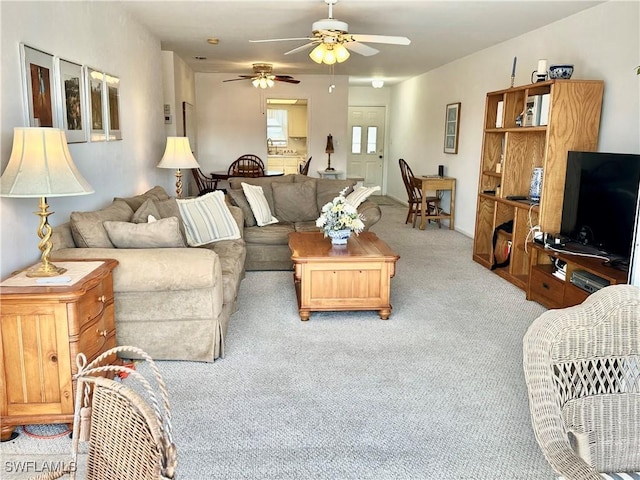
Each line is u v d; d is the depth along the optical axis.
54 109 3.08
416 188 8.09
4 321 2.17
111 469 1.14
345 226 3.95
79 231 2.98
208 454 2.14
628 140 3.85
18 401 2.23
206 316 2.95
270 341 3.33
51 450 2.16
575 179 3.91
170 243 3.04
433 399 2.62
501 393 2.69
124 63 4.53
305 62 7.84
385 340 3.38
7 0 2.56
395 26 5.07
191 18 4.82
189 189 8.68
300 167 9.88
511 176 4.92
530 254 4.20
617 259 3.47
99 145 3.88
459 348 3.26
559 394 1.36
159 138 5.93
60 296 2.15
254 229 5.09
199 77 9.34
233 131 9.58
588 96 4.04
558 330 1.38
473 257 5.63
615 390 1.41
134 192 4.89
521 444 2.24
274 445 2.21
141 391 2.64
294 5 4.32
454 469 2.06
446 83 7.94
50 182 2.26
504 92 4.89
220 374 2.86
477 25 5.01
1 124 2.51
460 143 7.37
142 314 2.89
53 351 2.21
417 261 5.56
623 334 1.40
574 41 4.53
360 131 12.02
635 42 3.77
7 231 2.56
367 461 2.11
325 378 2.83
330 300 3.71
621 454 1.40
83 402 1.32
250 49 6.63
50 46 3.05
